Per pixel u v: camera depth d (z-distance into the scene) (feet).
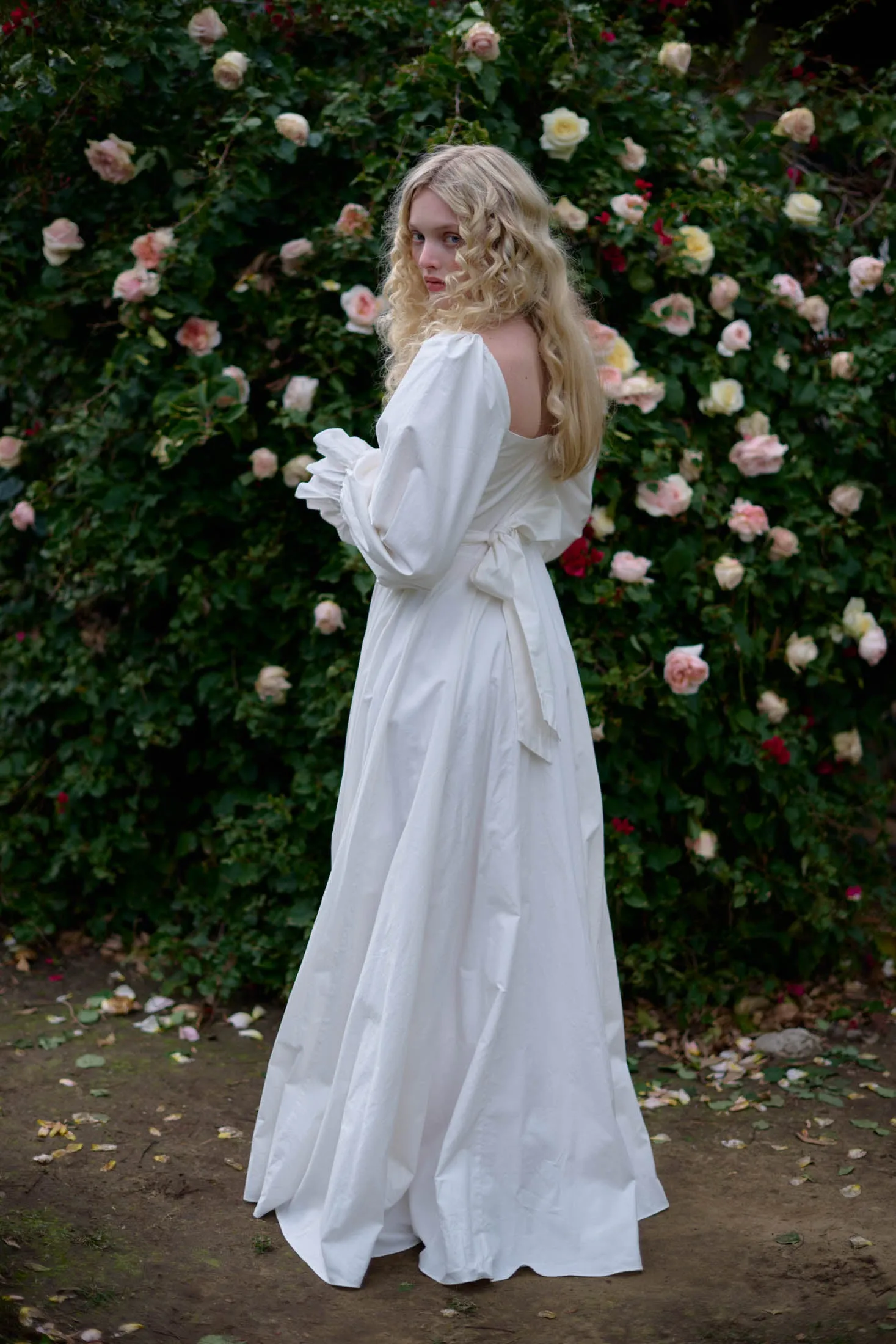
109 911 13.28
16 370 12.87
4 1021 11.46
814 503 12.51
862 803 13.12
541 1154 7.93
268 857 11.91
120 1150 9.26
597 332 11.35
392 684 7.91
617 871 11.64
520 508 8.23
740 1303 7.59
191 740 12.96
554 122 11.50
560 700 8.18
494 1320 7.38
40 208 12.44
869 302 12.35
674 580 11.90
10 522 13.39
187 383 11.76
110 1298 7.37
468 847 7.86
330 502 8.37
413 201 8.14
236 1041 11.35
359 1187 7.61
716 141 12.42
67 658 12.87
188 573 12.25
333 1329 7.25
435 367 7.45
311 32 12.34
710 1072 11.16
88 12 11.75
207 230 11.83
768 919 12.80
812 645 12.15
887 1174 9.32
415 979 7.65
